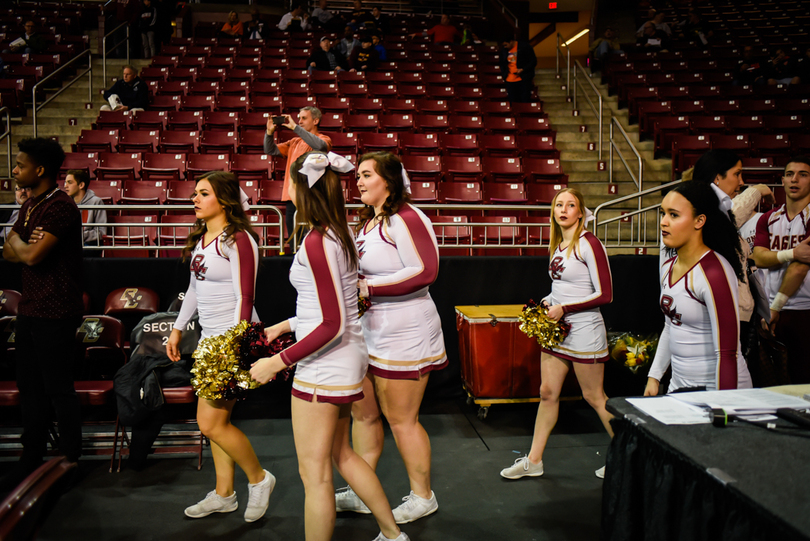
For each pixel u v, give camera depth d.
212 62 10.61
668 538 1.38
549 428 2.95
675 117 8.45
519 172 7.09
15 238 2.65
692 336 2.00
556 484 2.89
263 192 6.17
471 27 14.63
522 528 2.47
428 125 8.52
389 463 3.15
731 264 1.96
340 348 1.90
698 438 1.40
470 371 3.84
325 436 1.92
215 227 2.49
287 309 3.97
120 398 2.99
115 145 7.57
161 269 4.05
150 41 11.30
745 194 2.87
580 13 17.34
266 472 2.57
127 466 3.10
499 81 10.97
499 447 3.37
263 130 7.90
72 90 9.98
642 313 4.21
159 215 5.49
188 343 3.20
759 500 1.09
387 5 15.51
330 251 1.82
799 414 1.49
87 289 4.03
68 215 2.68
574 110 9.74
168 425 3.55
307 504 1.92
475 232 5.71
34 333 2.70
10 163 6.89
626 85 9.97
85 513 2.59
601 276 2.77
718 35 13.71
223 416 2.39
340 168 1.88
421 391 2.43
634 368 3.60
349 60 10.76
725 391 1.73
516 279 4.22
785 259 2.78
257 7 13.91
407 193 2.35
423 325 2.36
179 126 7.99
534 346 3.79
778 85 10.05
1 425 3.52
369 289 2.18
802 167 2.84
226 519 2.55
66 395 2.77
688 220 1.92
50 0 13.41
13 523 1.00
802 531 0.97
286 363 1.79
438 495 2.78
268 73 10.11
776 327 2.96
